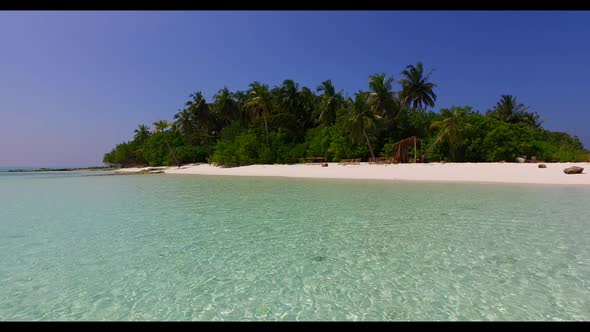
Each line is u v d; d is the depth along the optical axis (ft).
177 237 21.58
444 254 17.42
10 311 11.77
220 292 13.25
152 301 12.51
